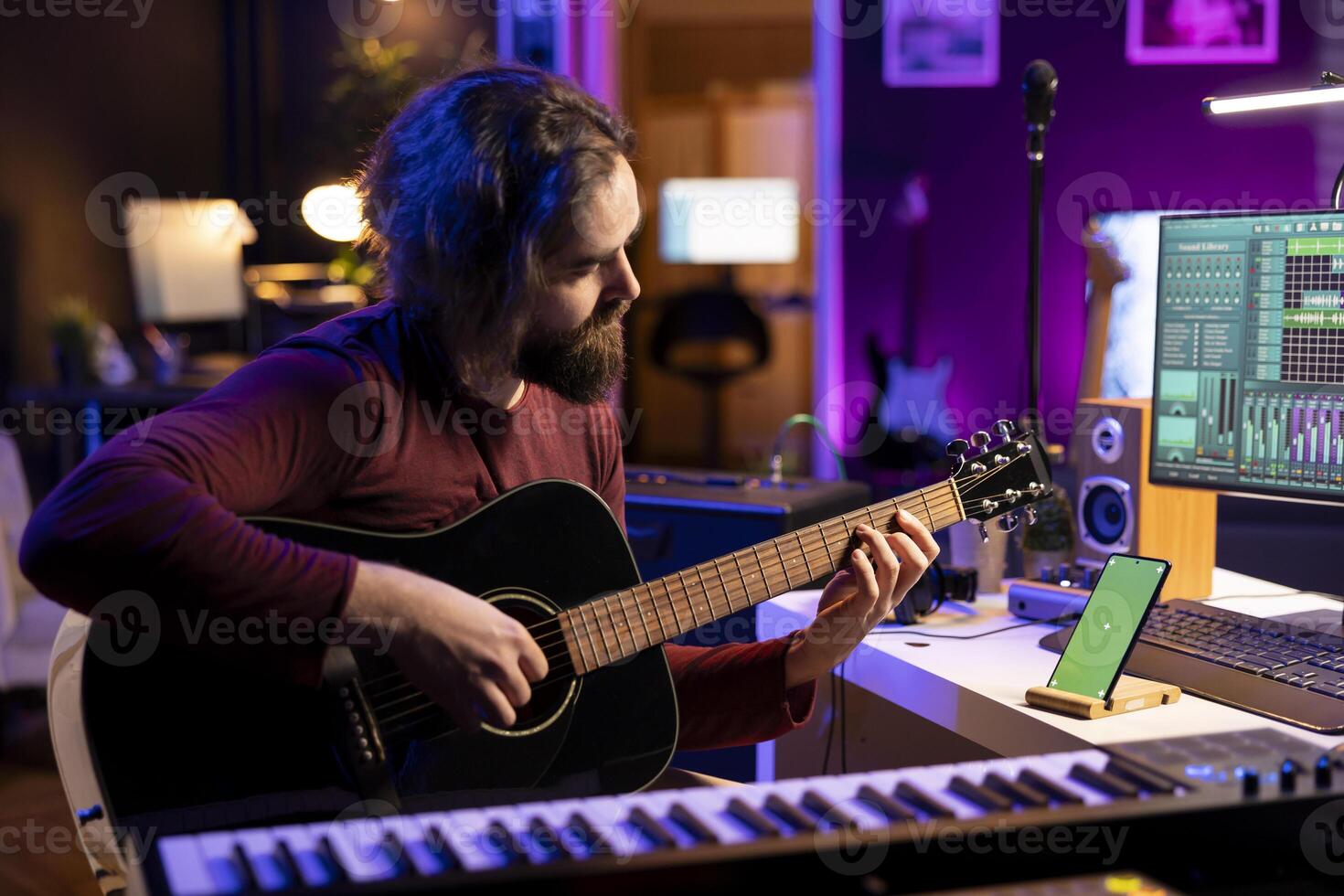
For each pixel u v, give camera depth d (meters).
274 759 1.22
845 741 2.00
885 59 5.41
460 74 1.46
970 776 1.00
